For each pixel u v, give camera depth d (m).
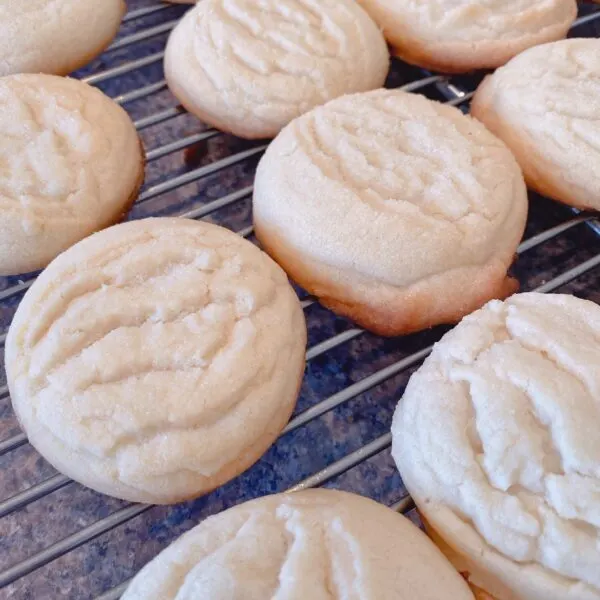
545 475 0.13
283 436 0.19
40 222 0.17
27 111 0.19
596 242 0.21
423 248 0.17
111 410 0.14
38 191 0.18
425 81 0.23
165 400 0.15
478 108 0.21
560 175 0.19
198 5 0.22
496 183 0.18
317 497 0.14
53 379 0.15
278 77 0.20
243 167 0.23
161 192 0.20
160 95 0.25
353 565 0.13
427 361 0.16
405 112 0.19
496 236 0.17
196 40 0.21
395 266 0.17
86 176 0.18
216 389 0.15
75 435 0.14
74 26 0.21
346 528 0.13
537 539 0.13
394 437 0.15
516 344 0.15
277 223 0.18
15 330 0.16
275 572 0.13
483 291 0.17
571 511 0.13
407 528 0.14
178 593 0.13
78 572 0.17
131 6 0.26
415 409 0.15
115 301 0.16
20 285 0.19
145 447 0.14
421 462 0.14
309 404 0.19
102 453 0.14
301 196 0.17
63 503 0.18
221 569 0.13
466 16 0.21
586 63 0.20
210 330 0.15
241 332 0.15
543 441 0.14
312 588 0.12
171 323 0.15
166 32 0.25
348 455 0.16
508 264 0.18
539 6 0.22
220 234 0.17
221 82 0.20
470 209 0.17
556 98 0.19
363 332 0.18
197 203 0.22
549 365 0.14
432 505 0.14
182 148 0.22
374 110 0.19
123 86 0.25
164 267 0.16
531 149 0.19
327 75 0.20
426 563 0.13
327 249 0.17
